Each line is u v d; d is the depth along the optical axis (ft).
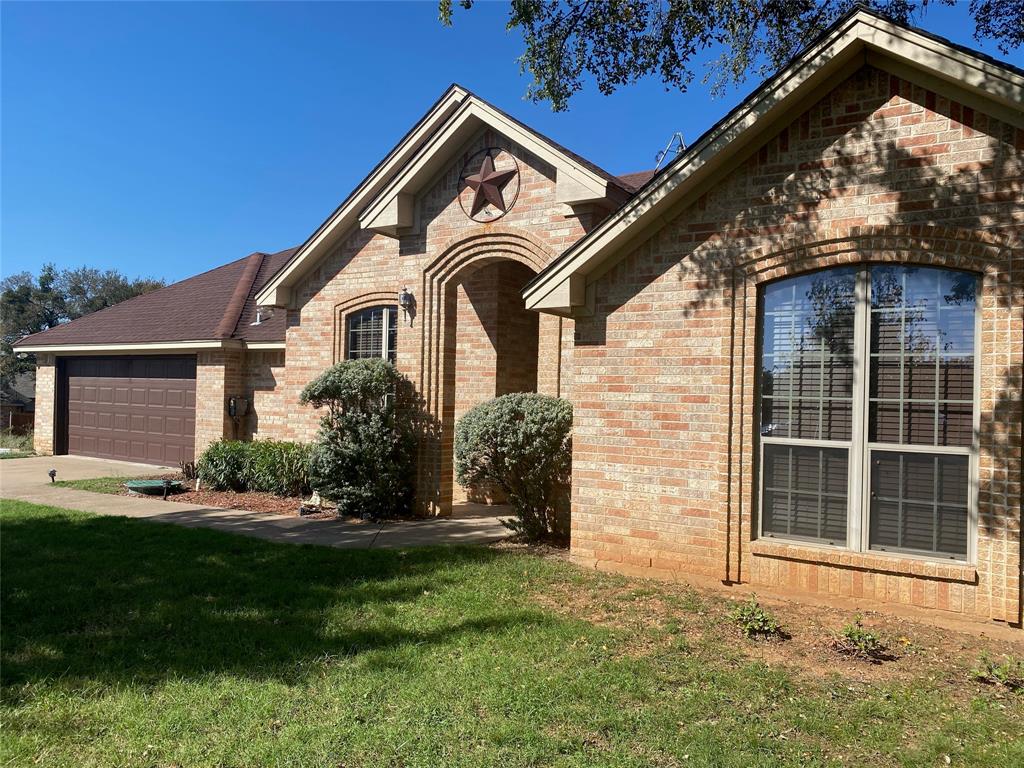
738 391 23.22
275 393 51.98
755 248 22.93
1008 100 18.25
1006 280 19.16
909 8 34.50
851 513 21.67
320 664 17.12
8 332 147.43
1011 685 16.15
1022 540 19.03
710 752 13.21
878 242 20.97
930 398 20.62
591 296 25.96
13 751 13.19
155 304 67.36
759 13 34.30
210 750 13.26
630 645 18.62
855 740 13.82
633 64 32.22
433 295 37.91
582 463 26.30
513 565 26.35
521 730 13.89
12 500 41.37
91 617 20.59
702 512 23.76
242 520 36.06
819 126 21.91
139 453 60.54
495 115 34.47
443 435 37.68
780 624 20.10
